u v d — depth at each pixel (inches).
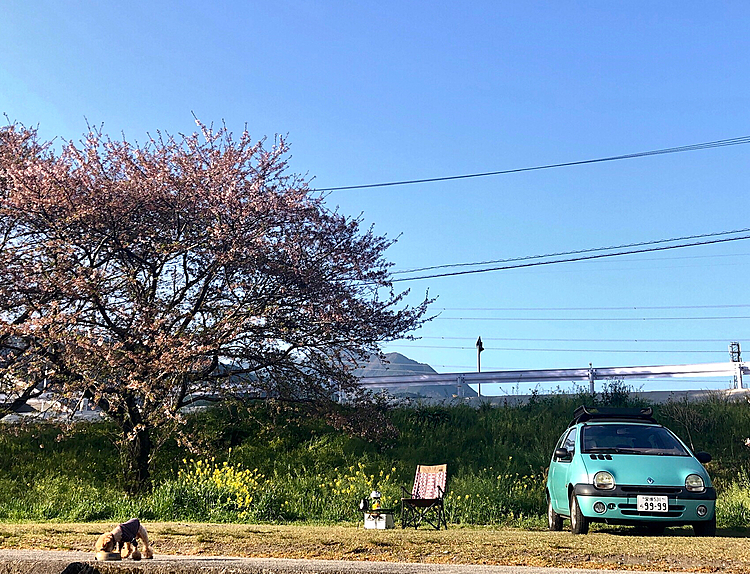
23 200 557.0
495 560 244.8
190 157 621.9
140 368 518.0
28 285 562.6
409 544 268.4
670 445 367.2
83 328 557.6
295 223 625.0
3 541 286.4
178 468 644.7
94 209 566.9
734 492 518.0
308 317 589.3
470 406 807.1
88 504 473.4
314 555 261.6
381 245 660.7
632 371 813.9
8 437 690.2
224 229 565.0
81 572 207.8
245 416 745.0
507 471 619.2
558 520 390.0
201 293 592.1
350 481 568.1
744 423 669.9
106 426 716.0
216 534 297.0
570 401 770.2
